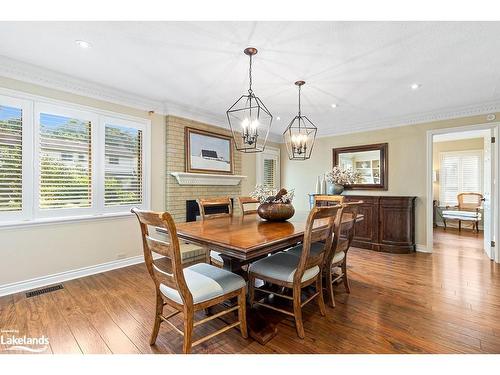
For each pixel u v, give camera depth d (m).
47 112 2.73
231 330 1.88
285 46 2.16
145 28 1.93
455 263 3.52
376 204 4.27
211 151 4.33
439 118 3.99
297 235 1.85
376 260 3.67
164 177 3.80
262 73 2.69
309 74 2.70
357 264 3.49
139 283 2.77
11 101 2.51
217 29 1.93
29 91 2.62
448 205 6.42
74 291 2.55
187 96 3.42
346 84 2.95
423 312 2.15
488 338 1.78
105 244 3.18
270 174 5.80
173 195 3.80
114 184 3.28
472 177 6.15
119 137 3.32
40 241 2.68
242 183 5.08
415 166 4.23
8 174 2.50
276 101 3.56
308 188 5.57
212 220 2.59
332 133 5.13
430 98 3.42
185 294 1.43
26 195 2.61
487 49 2.19
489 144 3.87
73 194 2.93
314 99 3.48
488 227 3.86
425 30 1.92
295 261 2.05
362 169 4.77
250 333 1.80
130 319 2.03
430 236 4.09
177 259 1.39
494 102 3.53
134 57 2.38
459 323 1.97
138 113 3.50
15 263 2.53
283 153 6.00
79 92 2.96
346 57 2.33
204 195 4.24
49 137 2.75
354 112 4.07
